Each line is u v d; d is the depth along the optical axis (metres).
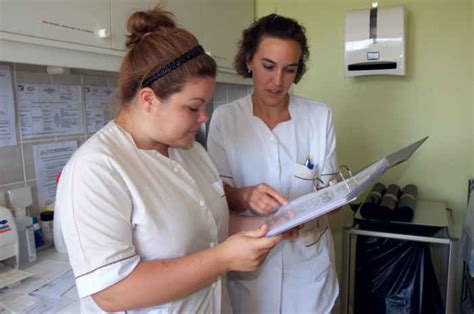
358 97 2.09
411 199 1.79
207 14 1.66
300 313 1.30
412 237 1.62
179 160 0.92
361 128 2.11
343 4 2.05
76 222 0.67
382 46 1.84
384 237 1.68
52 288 1.02
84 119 1.50
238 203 1.15
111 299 0.68
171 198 0.81
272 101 1.23
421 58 1.94
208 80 0.76
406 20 1.91
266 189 1.11
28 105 1.29
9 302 0.95
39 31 0.90
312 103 1.36
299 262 1.28
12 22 0.84
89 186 0.68
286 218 0.83
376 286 1.73
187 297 0.83
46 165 1.37
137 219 0.74
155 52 0.73
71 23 0.99
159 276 0.69
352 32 1.88
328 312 1.35
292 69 1.18
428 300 1.69
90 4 1.04
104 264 0.66
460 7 1.85
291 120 1.30
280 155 1.28
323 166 1.32
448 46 1.89
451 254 1.57
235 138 1.29
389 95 2.03
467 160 1.94
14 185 1.27
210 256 0.75
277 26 1.14
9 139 1.24
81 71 1.46
